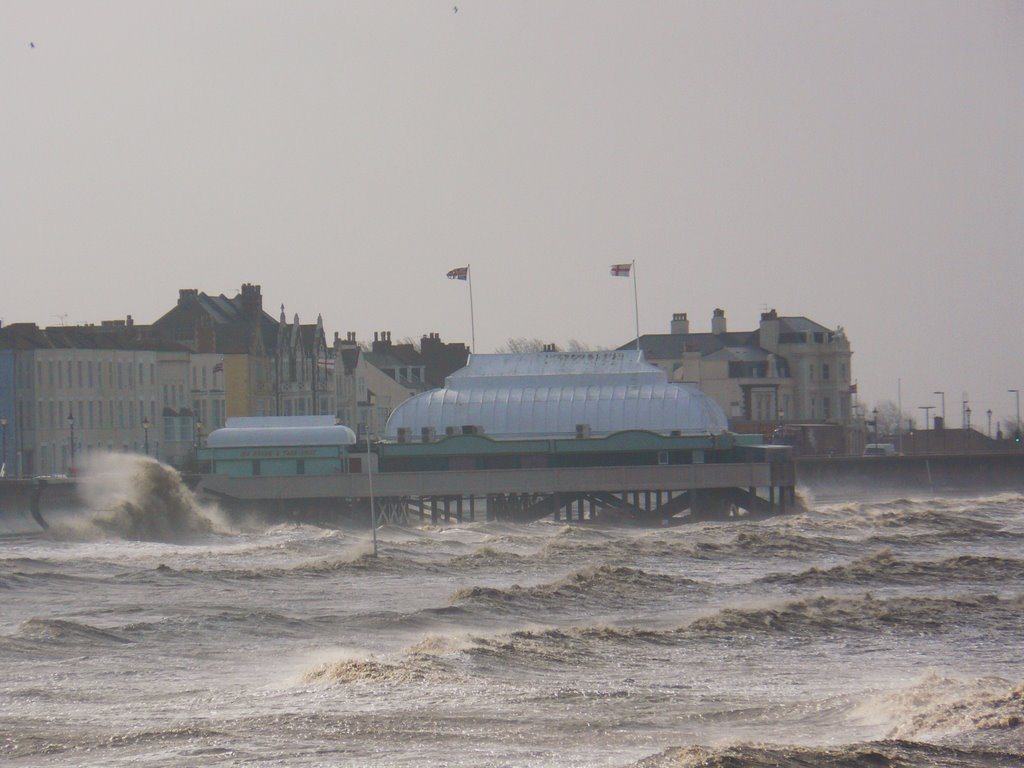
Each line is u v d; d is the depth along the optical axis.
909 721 166.62
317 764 145.12
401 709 173.12
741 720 171.00
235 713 170.75
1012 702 174.12
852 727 167.00
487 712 172.38
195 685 192.75
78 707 175.88
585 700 181.12
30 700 181.00
